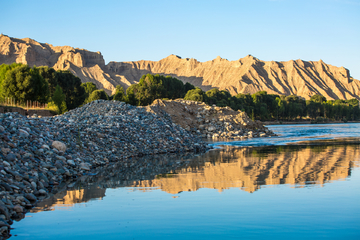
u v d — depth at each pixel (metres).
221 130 48.00
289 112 151.38
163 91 108.31
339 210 8.06
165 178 12.90
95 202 9.25
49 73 85.50
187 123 47.69
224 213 7.92
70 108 96.25
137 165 17.20
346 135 48.50
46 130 16.62
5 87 55.41
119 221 7.50
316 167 15.42
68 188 11.32
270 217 7.58
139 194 10.09
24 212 8.41
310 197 9.39
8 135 13.45
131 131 25.06
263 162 17.61
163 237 6.46
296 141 35.94
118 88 120.44
